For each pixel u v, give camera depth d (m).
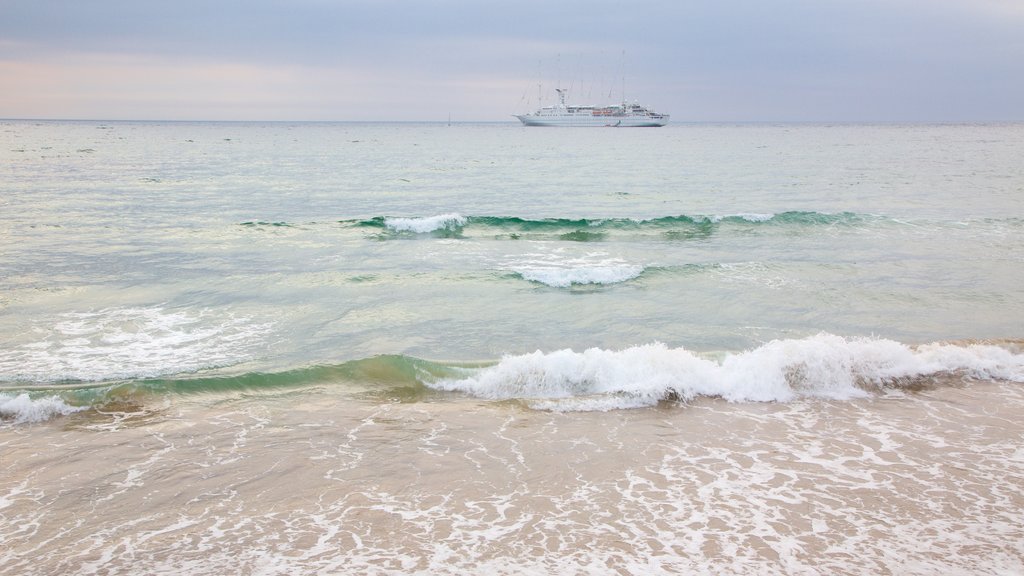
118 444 7.57
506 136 139.25
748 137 135.12
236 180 39.50
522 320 13.09
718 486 6.72
